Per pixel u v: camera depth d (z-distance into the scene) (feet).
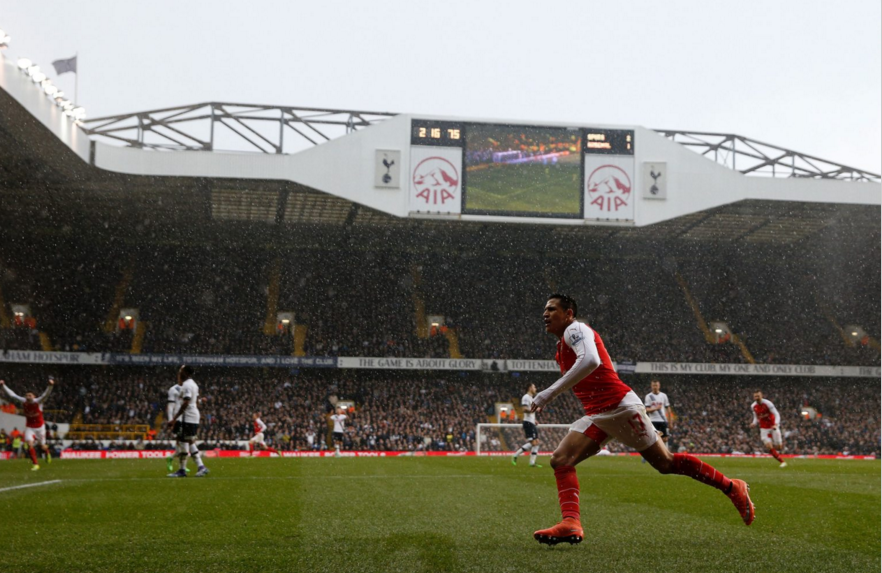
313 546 19.67
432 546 19.61
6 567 17.22
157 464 68.74
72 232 165.78
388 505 29.71
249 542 20.35
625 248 177.27
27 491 36.50
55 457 98.58
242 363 147.23
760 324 171.42
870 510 28.02
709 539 20.79
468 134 147.84
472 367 151.74
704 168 150.30
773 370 156.87
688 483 40.42
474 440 133.18
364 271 174.19
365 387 150.41
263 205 150.82
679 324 169.27
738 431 145.38
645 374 162.30
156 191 143.74
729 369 156.46
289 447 127.65
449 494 34.71
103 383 143.54
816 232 168.96
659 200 149.89
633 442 18.88
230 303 161.99
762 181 147.64
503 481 43.50
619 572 16.37
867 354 163.73
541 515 26.32
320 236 169.17
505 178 147.84
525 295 173.88
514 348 160.25
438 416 142.72
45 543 20.29
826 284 181.47
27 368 143.74
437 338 158.92
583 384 18.88
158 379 147.43
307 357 148.97
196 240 171.32
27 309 153.28
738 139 157.48
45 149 123.75
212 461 74.23
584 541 20.39
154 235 167.84
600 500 31.42
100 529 22.85
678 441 137.59
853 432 147.13
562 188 148.87
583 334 18.30
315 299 165.99
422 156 146.00
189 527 23.24
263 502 30.89
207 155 134.62
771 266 183.21
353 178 142.92
